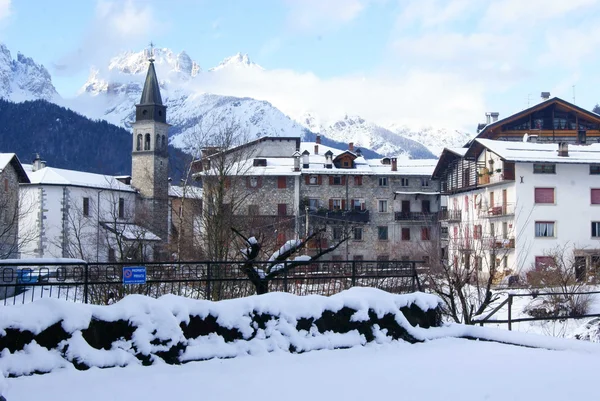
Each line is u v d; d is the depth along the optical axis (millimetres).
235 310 11742
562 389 9711
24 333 9734
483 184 56000
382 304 13406
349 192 69375
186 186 37094
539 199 52062
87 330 10250
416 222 69062
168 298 11289
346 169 69250
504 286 41469
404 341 13391
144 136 76188
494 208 53281
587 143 65562
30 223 60688
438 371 10797
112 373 9914
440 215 66188
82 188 62750
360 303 13102
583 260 49750
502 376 10492
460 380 10172
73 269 15445
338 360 11523
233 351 11406
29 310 9906
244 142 50812
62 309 10117
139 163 75500
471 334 14469
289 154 76688
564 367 11281
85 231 60625
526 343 13719
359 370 10758
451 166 64750
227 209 31094
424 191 70312
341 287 17438
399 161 73625
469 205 60844
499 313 29625
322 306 12656
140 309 10828
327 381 9922
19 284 12922
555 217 51906
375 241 69062
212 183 33219
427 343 13492
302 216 59062
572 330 25547
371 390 9453
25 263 12906
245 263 14523
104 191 65000
